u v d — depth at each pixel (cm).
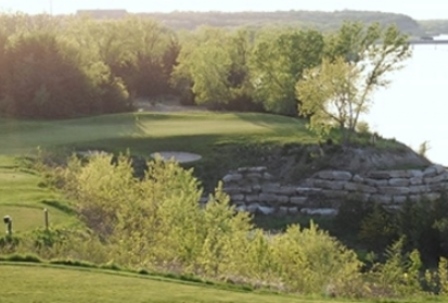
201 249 2330
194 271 2000
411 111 8912
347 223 4288
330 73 5219
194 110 7644
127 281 1686
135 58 9062
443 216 3809
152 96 9006
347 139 5256
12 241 2445
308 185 4853
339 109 5281
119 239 2425
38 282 1634
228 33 9444
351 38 6494
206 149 5181
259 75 7119
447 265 3052
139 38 9200
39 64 6881
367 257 3606
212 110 7625
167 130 5669
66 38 7525
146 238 2486
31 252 2100
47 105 6762
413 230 3747
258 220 4559
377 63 5975
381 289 2188
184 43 9506
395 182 4759
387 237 3916
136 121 6181
